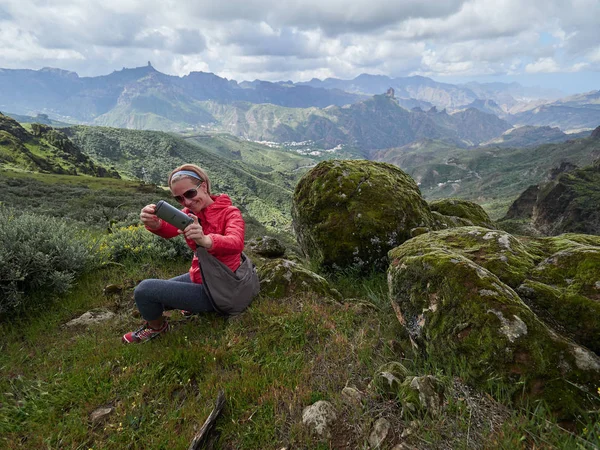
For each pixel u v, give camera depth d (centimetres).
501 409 242
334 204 711
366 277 675
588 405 228
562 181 14400
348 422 255
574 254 328
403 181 802
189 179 361
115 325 448
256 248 906
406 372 293
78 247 594
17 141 13625
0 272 458
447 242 417
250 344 365
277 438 252
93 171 16450
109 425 266
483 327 270
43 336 422
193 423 269
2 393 307
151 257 687
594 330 270
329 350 345
